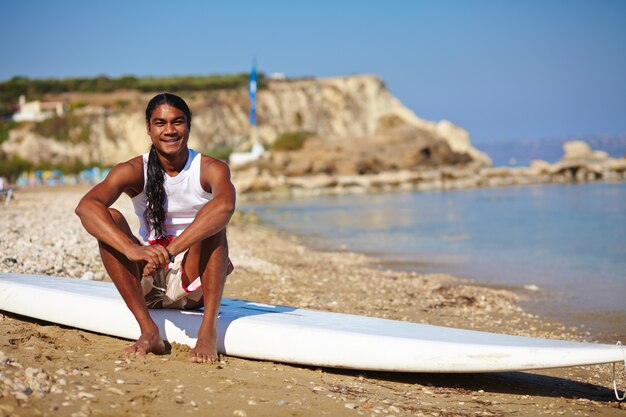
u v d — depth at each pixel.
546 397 4.54
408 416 3.76
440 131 92.44
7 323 5.09
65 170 74.31
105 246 4.38
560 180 57.25
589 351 4.09
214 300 4.45
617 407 4.33
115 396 3.49
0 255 8.52
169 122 4.30
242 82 120.94
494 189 49.66
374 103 119.31
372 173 59.66
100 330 4.91
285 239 19.02
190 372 4.11
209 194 4.51
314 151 61.72
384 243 17.91
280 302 7.91
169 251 4.05
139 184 4.48
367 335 4.47
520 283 11.11
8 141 93.25
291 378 4.29
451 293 9.68
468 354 4.27
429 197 42.09
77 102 114.19
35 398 3.29
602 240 17.81
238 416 3.40
